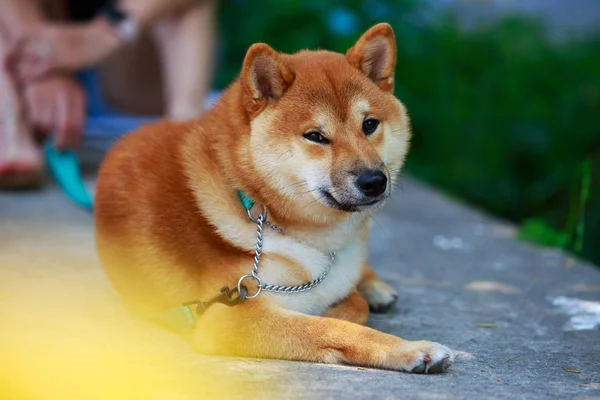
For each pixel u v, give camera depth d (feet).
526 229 20.62
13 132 22.26
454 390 9.76
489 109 30.58
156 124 13.37
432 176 29.68
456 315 13.75
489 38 32.55
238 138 11.94
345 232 12.14
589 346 12.17
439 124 30.35
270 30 30.53
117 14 22.41
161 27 23.94
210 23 24.00
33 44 22.16
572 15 38.24
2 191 22.84
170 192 12.16
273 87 11.98
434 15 33.32
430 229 21.48
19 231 17.95
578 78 31.40
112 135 27.94
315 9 30.30
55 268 15.05
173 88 24.09
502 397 9.57
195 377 9.89
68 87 22.65
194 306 11.87
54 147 22.79
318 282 11.96
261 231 11.63
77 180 21.61
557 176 28.71
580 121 29.99
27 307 12.59
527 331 12.92
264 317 11.08
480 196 29.30
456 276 16.63
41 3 24.08
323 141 11.84
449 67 31.17
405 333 12.57
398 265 17.47
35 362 10.01
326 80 12.09
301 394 9.36
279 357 10.94
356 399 9.24
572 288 15.85
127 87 26.99
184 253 12.00
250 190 11.71
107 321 12.19
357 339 10.77
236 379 9.87
